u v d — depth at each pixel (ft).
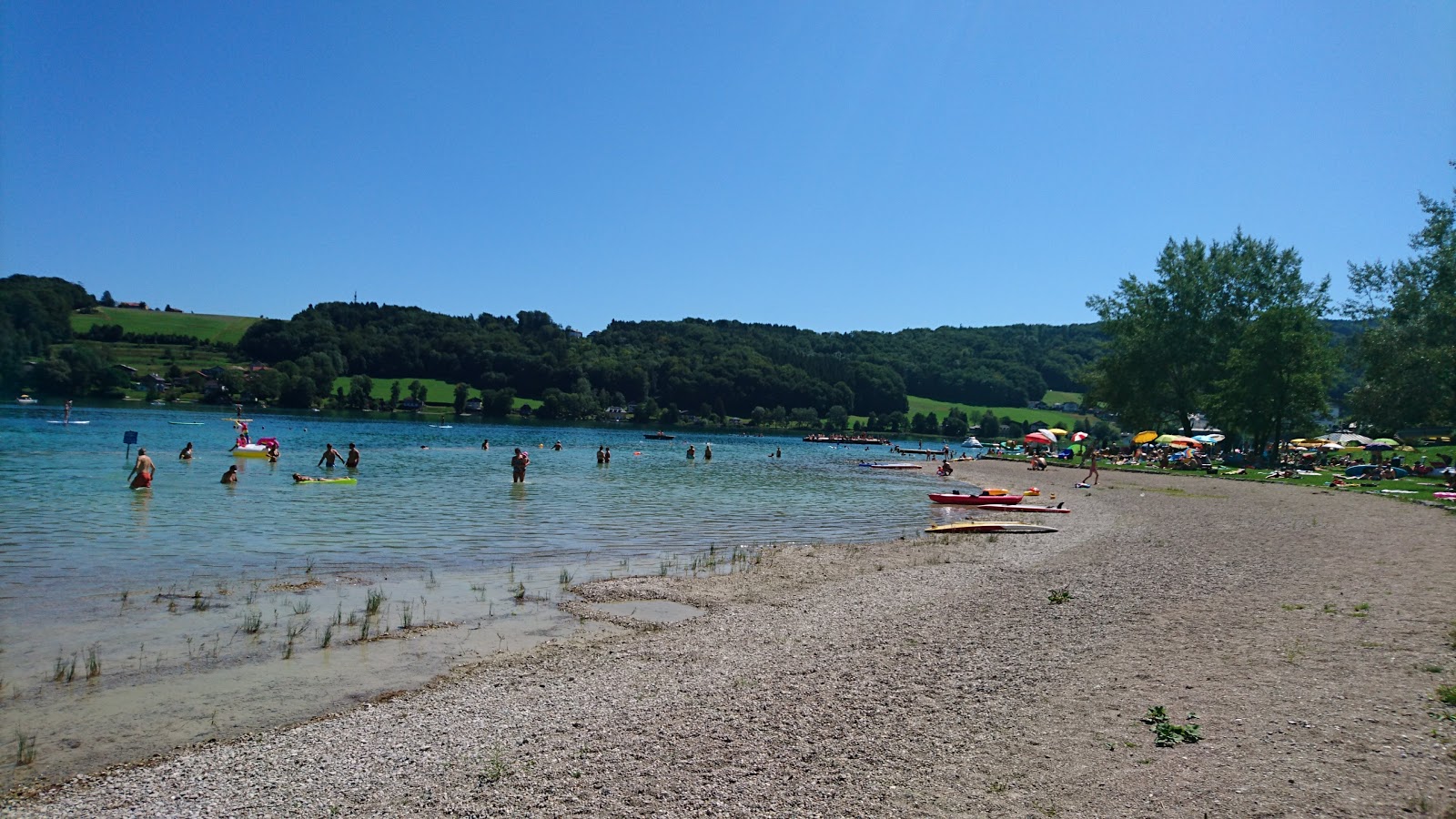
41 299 381.81
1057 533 83.87
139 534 68.28
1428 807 20.45
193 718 29.60
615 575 58.59
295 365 446.60
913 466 219.41
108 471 117.70
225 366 446.60
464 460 179.11
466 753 26.35
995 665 34.96
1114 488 142.20
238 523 76.13
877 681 33.17
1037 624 42.42
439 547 67.92
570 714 29.86
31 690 31.89
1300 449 207.41
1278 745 24.70
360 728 28.66
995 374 649.20
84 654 36.32
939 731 27.32
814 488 145.79
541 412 503.61
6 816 22.20
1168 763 23.81
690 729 28.09
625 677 34.55
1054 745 25.61
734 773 24.29
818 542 78.38
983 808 21.54
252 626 41.55
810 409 558.15
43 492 93.45
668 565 63.46
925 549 73.56
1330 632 37.70
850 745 26.23
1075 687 31.48
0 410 265.95
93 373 354.13
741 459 240.32
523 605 48.47
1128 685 31.32
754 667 35.78
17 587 48.08
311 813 22.43
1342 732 25.48
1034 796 22.15
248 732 28.45
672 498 118.73
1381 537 72.74
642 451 253.24
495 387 524.52
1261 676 31.50
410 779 24.43
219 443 182.60
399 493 108.47
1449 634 36.35
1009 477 179.32
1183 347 205.46
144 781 24.45
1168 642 37.42
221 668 35.22
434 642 40.09
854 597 51.67
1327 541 70.69
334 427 297.53
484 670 35.70
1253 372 177.47
